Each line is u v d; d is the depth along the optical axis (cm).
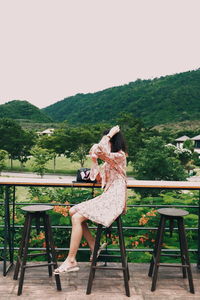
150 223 461
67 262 286
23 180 320
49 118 14000
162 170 2555
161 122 10756
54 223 438
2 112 13112
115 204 283
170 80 13675
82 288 290
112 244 436
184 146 6444
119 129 303
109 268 277
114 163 290
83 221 305
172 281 307
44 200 534
